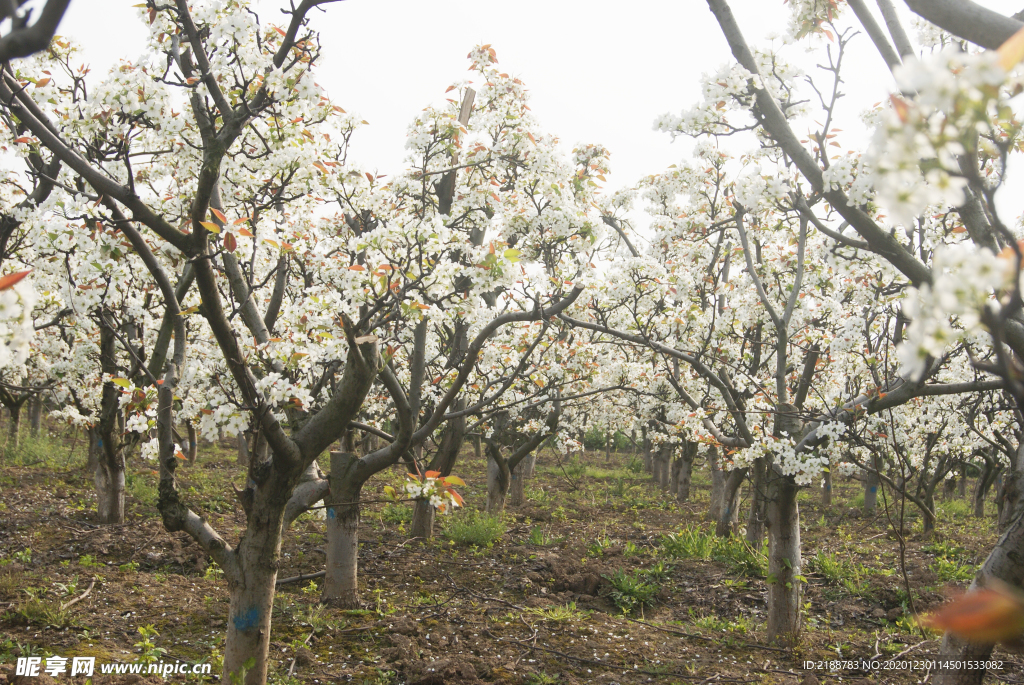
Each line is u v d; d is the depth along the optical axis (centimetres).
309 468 538
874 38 355
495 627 662
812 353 652
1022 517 393
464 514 1208
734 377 952
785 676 573
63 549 844
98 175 356
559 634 655
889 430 981
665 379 1147
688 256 998
